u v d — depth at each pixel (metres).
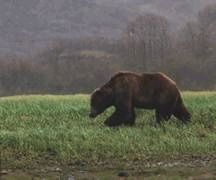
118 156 35.66
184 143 37.62
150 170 31.36
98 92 42.66
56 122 43.72
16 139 36.66
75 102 51.38
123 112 41.88
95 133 38.62
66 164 34.12
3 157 34.81
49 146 36.44
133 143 37.28
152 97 42.44
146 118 44.91
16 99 55.50
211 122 43.66
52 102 50.88
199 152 36.81
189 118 43.78
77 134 38.25
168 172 30.83
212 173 30.56
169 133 39.81
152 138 38.44
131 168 32.53
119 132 39.19
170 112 42.94
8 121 43.44
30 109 46.69
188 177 29.55
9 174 31.34
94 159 35.00
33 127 42.03
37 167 33.41
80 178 29.83
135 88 42.12
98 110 42.75
